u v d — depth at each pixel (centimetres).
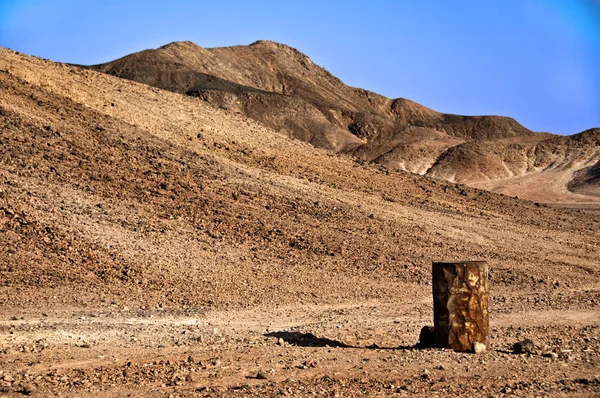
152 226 2295
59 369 1087
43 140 2623
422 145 16625
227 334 1423
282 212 2719
